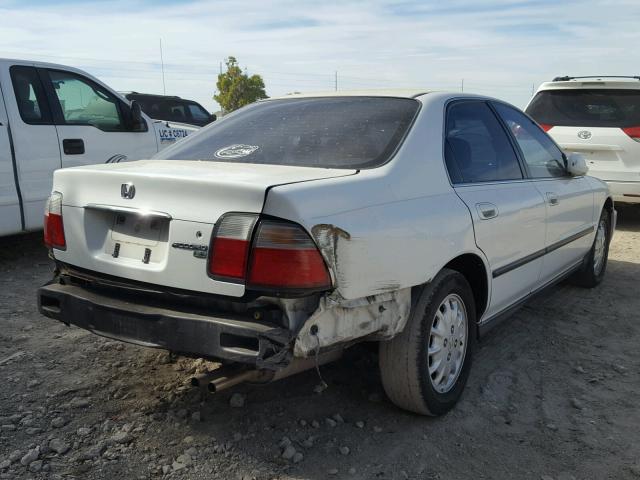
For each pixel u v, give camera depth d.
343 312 2.68
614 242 7.94
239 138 3.50
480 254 3.43
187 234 2.63
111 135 6.77
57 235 3.15
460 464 2.90
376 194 2.83
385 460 2.91
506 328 4.71
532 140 4.48
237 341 2.51
